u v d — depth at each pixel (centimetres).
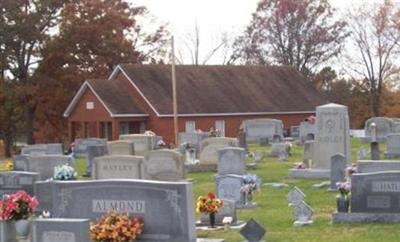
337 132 3234
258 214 2184
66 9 6950
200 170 3653
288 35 9169
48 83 6825
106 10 7138
